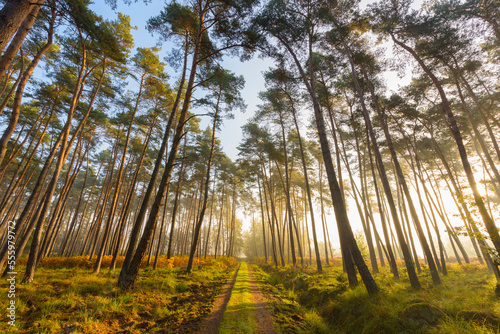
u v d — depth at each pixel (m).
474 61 12.05
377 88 13.92
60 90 16.16
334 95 16.08
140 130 20.50
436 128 17.34
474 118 15.38
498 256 5.89
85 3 9.47
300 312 7.06
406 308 5.41
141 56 15.66
